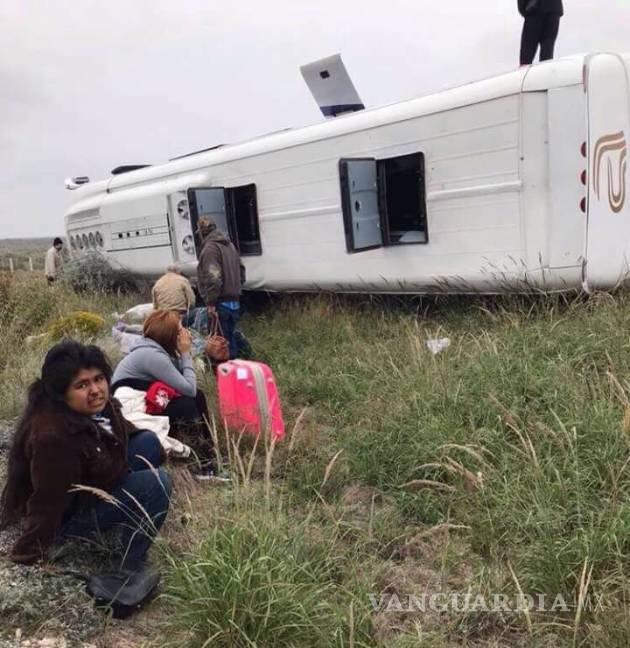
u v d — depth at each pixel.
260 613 2.99
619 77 6.69
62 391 3.28
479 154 7.23
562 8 7.60
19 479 3.36
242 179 10.14
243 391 5.29
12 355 8.06
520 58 7.82
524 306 7.17
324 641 2.97
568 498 3.87
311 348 8.01
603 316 6.11
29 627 3.11
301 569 3.25
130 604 3.25
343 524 3.92
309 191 9.14
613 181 6.71
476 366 5.53
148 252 12.27
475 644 3.17
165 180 11.77
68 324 8.91
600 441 4.26
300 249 9.43
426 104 7.66
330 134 8.74
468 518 3.92
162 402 4.98
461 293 7.77
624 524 3.50
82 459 3.35
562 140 6.61
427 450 4.57
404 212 8.18
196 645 3.00
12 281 11.40
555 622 3.17
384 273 8.43
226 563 3.12
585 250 6.62
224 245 7.92
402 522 4.17
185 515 3.93
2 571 3.35
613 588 3.29
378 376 6.17
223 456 5.10
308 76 9.76
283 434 5.34
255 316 10.42
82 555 3.55
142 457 3.72
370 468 4.75
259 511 3.63
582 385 5.04
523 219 6.93
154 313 5.18
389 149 8.10
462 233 7.51
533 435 4.57
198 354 7.07
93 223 13.91
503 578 3.46
